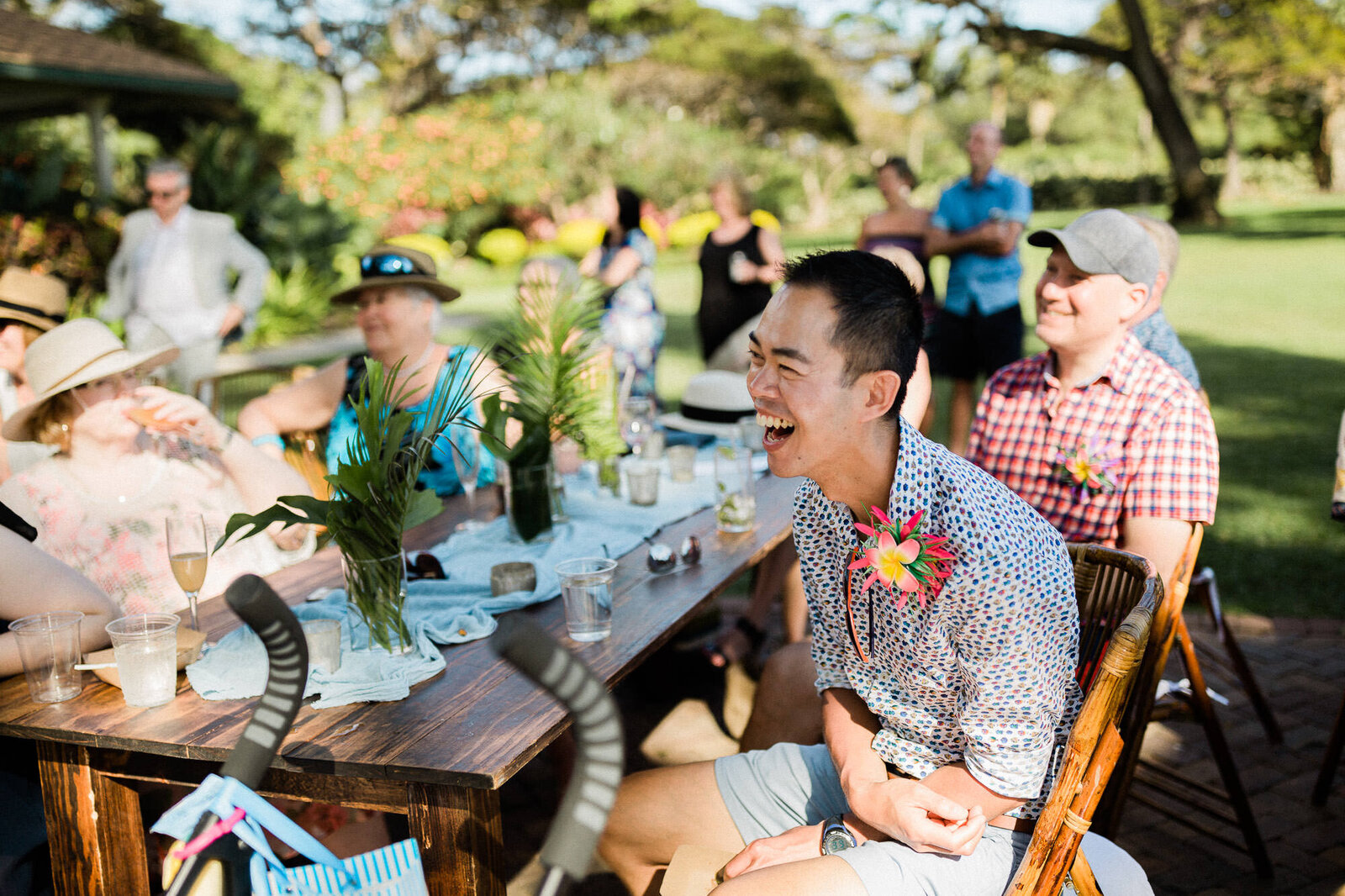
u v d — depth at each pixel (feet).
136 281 21.74
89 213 39.58
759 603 13.12
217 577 8.91
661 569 8.57
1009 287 20.62
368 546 6.73
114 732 6.00
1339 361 30.45
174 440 9.00
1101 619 6.83
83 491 8.52
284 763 5.68
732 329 22.44
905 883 5.51
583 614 7.13
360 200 67.87
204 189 45.98
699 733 12.13
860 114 162.50
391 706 6.29
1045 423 8.91
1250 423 24.43
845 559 6.11
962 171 154.10
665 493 11.20
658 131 92.99
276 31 88.33
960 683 5.71
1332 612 14.53
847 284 5.22
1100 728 5.30
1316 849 9.64
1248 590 15.33
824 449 5.45
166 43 83.05
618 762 3.07
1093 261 8.21
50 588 6.86
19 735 6.19
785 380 5.34
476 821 5.59
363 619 6.86
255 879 4.26
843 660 6.38
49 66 36.70
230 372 14.38
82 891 6.52
